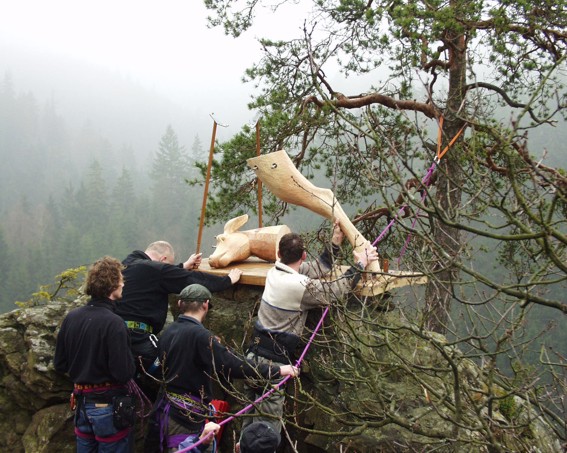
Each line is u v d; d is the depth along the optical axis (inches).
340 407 142.4
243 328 167.5
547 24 279.9
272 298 131.5
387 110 338.3
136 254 158.4
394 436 130.7
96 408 123.2
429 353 150.9
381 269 151.3
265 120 310.3
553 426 104.3
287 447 151.7
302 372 150.9
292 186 168.1
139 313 144.6
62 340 127.1
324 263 147.5
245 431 109.2
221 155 330.0
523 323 106.0
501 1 269.1
